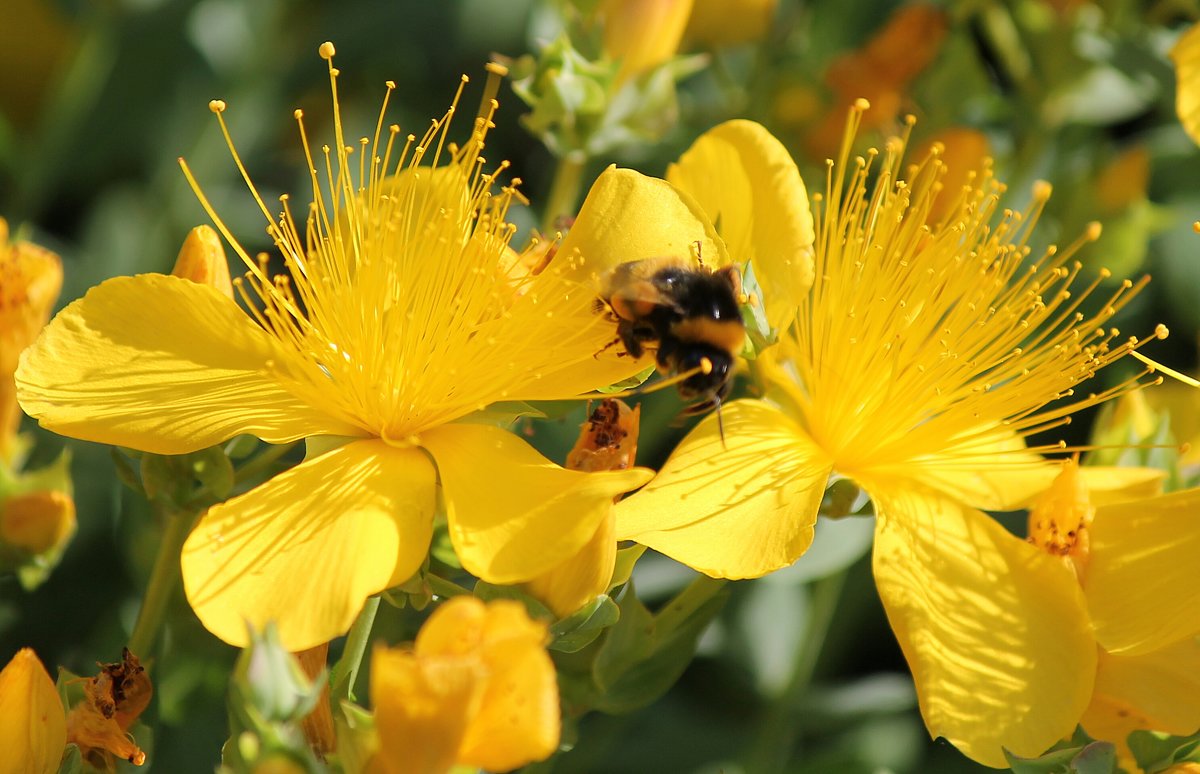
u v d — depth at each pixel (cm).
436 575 34
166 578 35
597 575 34
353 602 33
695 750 39
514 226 35
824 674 40
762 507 35
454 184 35
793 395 36
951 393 36
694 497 35
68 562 40
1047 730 34
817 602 39
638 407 35
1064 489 35
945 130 40
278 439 34
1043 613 35
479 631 32
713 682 40
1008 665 34
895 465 36
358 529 33
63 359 34
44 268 36
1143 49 40
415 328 34
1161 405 39
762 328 35
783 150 36
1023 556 35
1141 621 35
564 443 39
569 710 35
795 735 39
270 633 32
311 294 35
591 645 35
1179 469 37
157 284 35
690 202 35
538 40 38
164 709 37
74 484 40
